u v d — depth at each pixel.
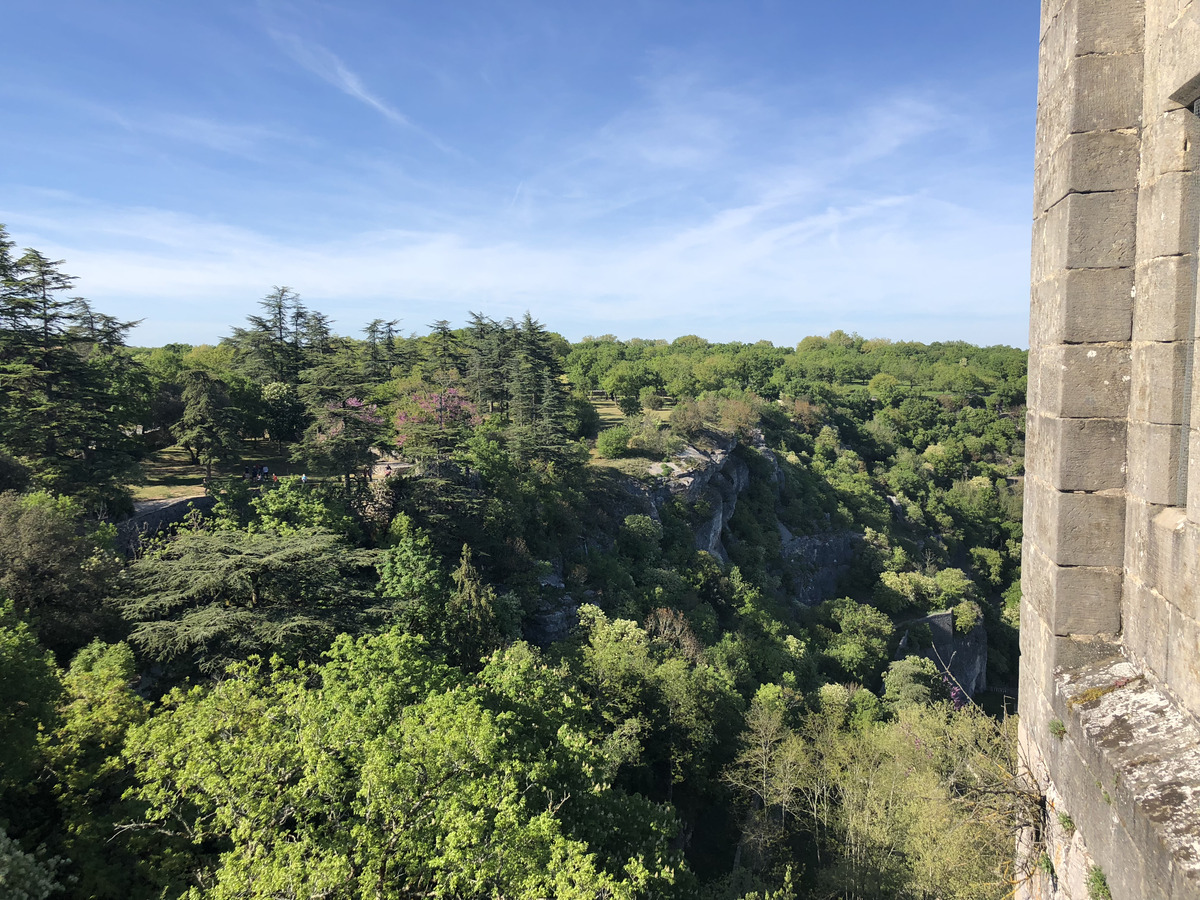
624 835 15.45
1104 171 5.07
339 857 9.98
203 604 20.55
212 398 39.41
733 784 27.36
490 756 12.25
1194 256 4.41
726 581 49.03
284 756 12.49
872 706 35.03
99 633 20.59
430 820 11.40
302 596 21.22
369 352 72.25
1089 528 5.25
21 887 9.87
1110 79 5.03
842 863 22.86
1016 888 6.54
